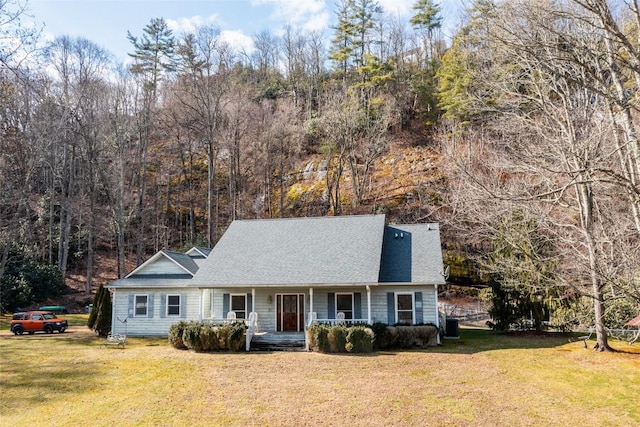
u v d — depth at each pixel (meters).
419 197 41.50
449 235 38.72
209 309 23.88
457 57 35.25
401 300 21.78
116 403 12.52
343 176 48.16
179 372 15.74
